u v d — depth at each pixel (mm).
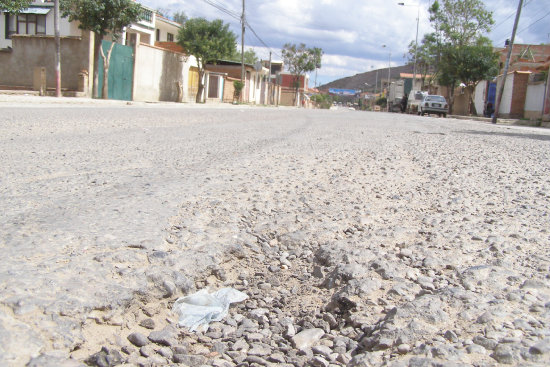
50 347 1752
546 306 2217
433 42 45250
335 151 8008
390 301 2371
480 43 43531
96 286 2193
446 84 44562
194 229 3191
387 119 23750
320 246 3203
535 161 7859
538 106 30156
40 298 1996
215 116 15633
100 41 21984
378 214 3990
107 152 6273
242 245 3107
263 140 8953
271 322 2281
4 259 2375
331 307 2410
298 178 5355
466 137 13008
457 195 4816
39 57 22484
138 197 3900
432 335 1967
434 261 2854
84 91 21453
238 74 47500
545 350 1780
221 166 5758
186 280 2482
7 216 3154
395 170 6332
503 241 3238
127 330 2051
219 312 2322
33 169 4840
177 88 29906
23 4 19672
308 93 100062
